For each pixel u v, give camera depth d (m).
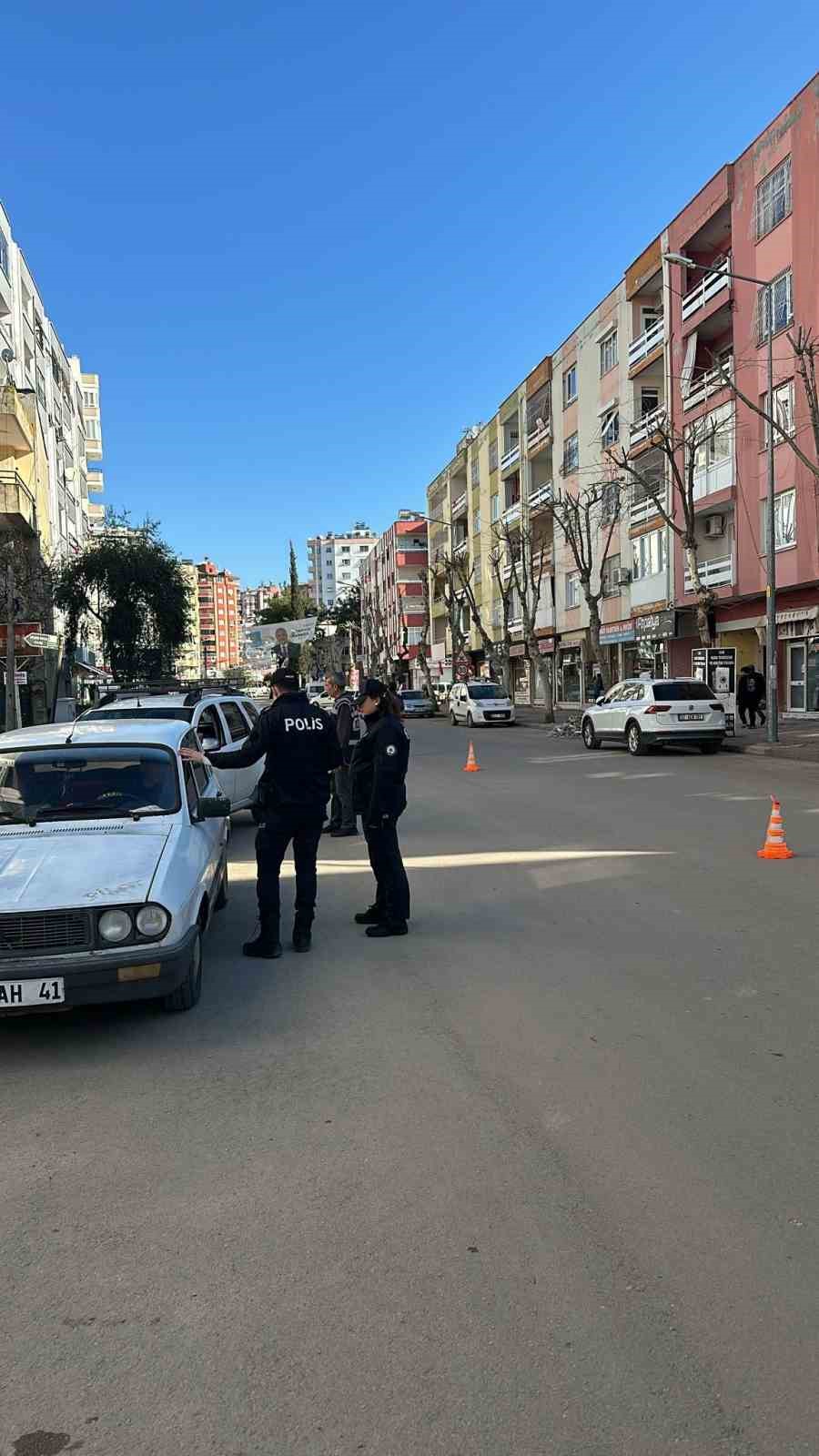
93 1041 4.88
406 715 50.53
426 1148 3.67
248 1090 4.24
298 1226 3.15
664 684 20.91
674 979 5.68
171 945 4.82
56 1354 2.58
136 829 5.54
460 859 9.69
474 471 58.53
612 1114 3.93
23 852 5.20
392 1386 2.44
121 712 10.95
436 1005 5.33
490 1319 2.68
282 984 5.79
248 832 12.12
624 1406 2.36
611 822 11.65
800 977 5.66
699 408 29.44
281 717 6.40
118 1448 2.27
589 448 38.94
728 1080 4.24
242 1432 2.30
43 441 44.81
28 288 42.28
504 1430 2.30
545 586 46.00
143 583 38.91
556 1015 5.12
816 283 23.50
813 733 23.44
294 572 111.00
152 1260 2.98
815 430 18.03
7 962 4.59
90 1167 3.59
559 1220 3.16
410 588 77.06
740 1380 2.44
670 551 31.83
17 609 29.11
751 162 26.14
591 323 38.34
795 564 24.80
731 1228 3.10
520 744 26.23
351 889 8.57
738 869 8.73
